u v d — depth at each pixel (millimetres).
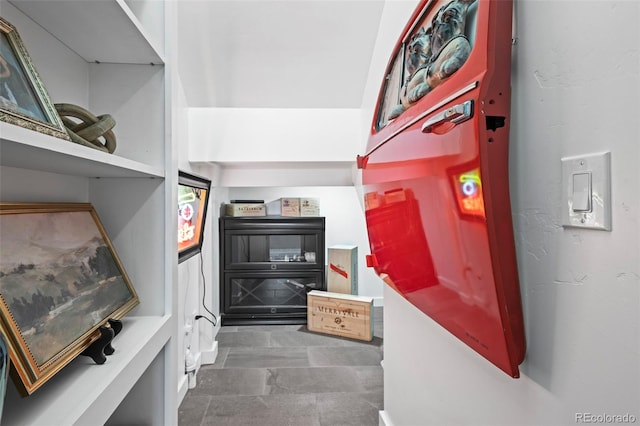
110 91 1019
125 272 950
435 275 831
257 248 3414
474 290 673
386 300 1600
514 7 664
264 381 2199
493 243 603
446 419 1007
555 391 584
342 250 3230
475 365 843
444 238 748
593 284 508
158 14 1025
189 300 2178
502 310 617
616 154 467
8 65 566
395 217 1012
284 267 3344
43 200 833
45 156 598
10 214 647
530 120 628
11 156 600
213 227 2980
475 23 655
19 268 610
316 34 1854
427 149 770
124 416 991
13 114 520
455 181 670
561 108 561
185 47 1878
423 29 913
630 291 453
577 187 529
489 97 604
